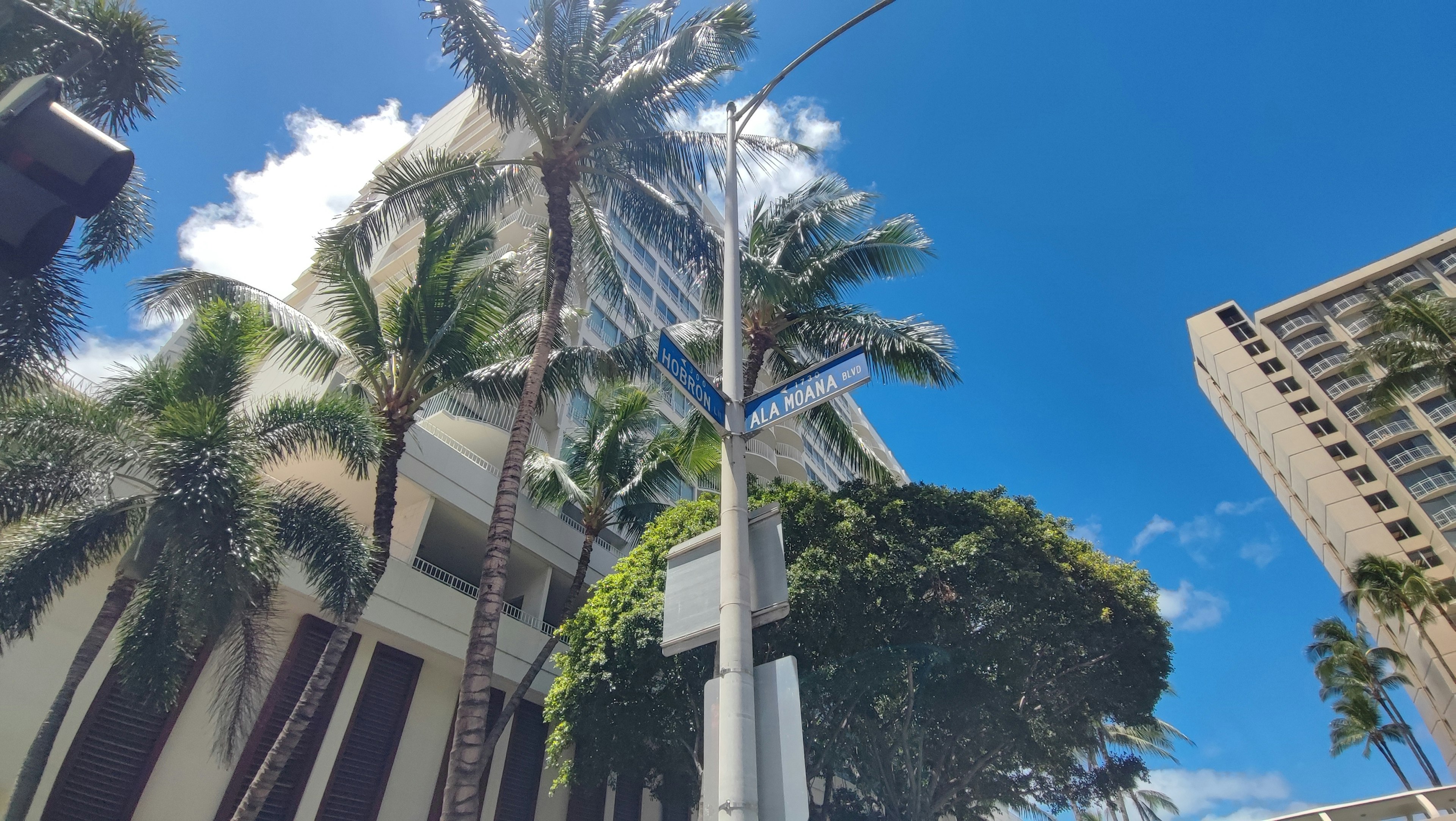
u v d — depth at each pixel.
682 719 16.03
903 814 16.92
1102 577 16.78
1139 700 17.09
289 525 11.58
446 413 25.12
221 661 13.20
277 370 20.59
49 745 9.83
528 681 18.19
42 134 3.10
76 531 10.16
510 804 20.11
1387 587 42.53
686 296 42.38
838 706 15.90
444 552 23.41
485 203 16.14
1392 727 41.06
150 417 11.23
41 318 8.89
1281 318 67.00
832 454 19.92
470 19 13.97
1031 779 18.98
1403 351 22.50
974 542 15.54
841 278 18.69
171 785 14.16
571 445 26.02
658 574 16.20
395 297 16.77
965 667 15.36
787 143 15.52
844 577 14.76
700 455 19.84
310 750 16.19
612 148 15.77
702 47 14.67
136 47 10.73
